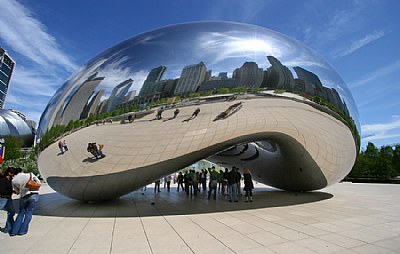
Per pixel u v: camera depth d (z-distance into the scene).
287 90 6.36
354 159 9.30
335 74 7.64
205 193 12.46
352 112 7.97
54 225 5.32
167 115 5.84
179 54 6.11
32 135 81.12
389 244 3.92
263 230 4.81
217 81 5.89
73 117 6.30
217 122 5.89
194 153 6.29
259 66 6.16
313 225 5.18
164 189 15.73
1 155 22.33
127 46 6.70
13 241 4.23
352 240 4.14
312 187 10.17
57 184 7.05
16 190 4.83
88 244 4.05
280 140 7.52
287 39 7.09
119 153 6.03
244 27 6.90
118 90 6.05
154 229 4.95
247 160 11.64
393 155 35.72
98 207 7.53
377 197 9.91
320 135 7.27
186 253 3.60
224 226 5.16
